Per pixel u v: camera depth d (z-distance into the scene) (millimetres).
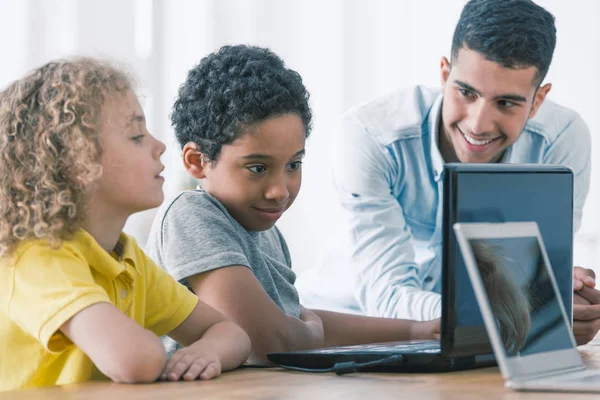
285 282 1625
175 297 1308
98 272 1175
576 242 4129
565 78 4148
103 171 1158
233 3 4090
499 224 1029
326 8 4449
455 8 4254
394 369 1130
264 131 1424
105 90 1161
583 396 896
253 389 982
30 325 1059
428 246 2326
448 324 1064
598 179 4082
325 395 925
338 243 2645
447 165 1059
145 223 3500
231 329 1267
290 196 1511
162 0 3771
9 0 3248
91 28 3461
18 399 913
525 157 2219
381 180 2188
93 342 1038
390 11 4438
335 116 4500
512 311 1005
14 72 3246
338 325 1665
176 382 1058
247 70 1451
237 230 1512
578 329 1472
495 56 1854
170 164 3824
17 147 1146
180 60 3852
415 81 4395
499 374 1099
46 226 1107
